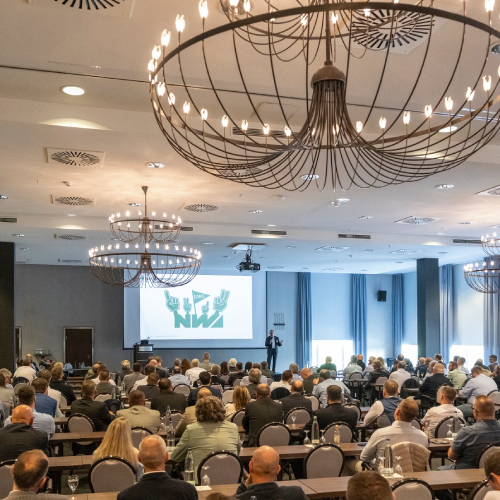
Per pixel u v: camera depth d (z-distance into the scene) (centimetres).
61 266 2206
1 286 1487
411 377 1277
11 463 431
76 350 2192
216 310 2336
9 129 675
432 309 1895
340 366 2564
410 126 725
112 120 681
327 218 1293
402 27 439
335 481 464
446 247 1648
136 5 432
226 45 490
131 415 632
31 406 578
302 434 682
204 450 498
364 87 587
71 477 416
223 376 1355
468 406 921
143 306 2255
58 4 430
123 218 1255
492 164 805
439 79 564
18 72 577
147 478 347
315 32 449
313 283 2562
